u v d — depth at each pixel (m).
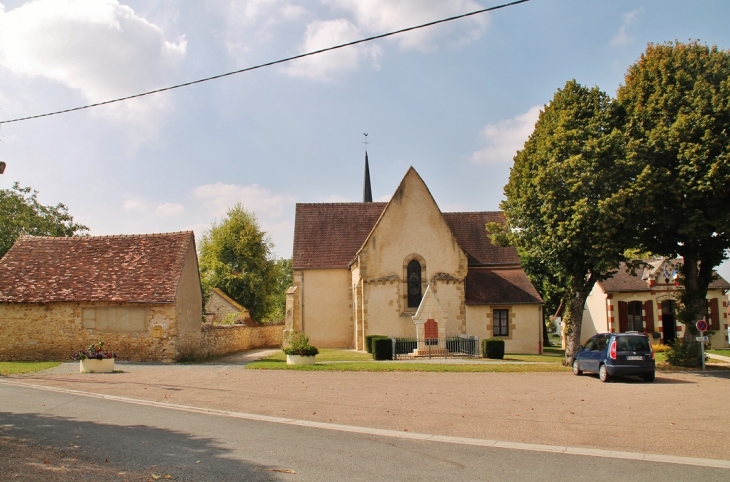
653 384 18.94
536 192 24.78
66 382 18.45
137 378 19.72
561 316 47.00
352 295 37.50
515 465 8.78
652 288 42.28
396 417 12.84
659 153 23.59
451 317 33.53
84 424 11.55
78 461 8.60
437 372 22.39
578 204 22.80
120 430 11.03
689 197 22.83
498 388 17.62
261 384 18.33
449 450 9.75
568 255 24.70
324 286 37.81
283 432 11.15
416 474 8.22
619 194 22.41
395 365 24.30
